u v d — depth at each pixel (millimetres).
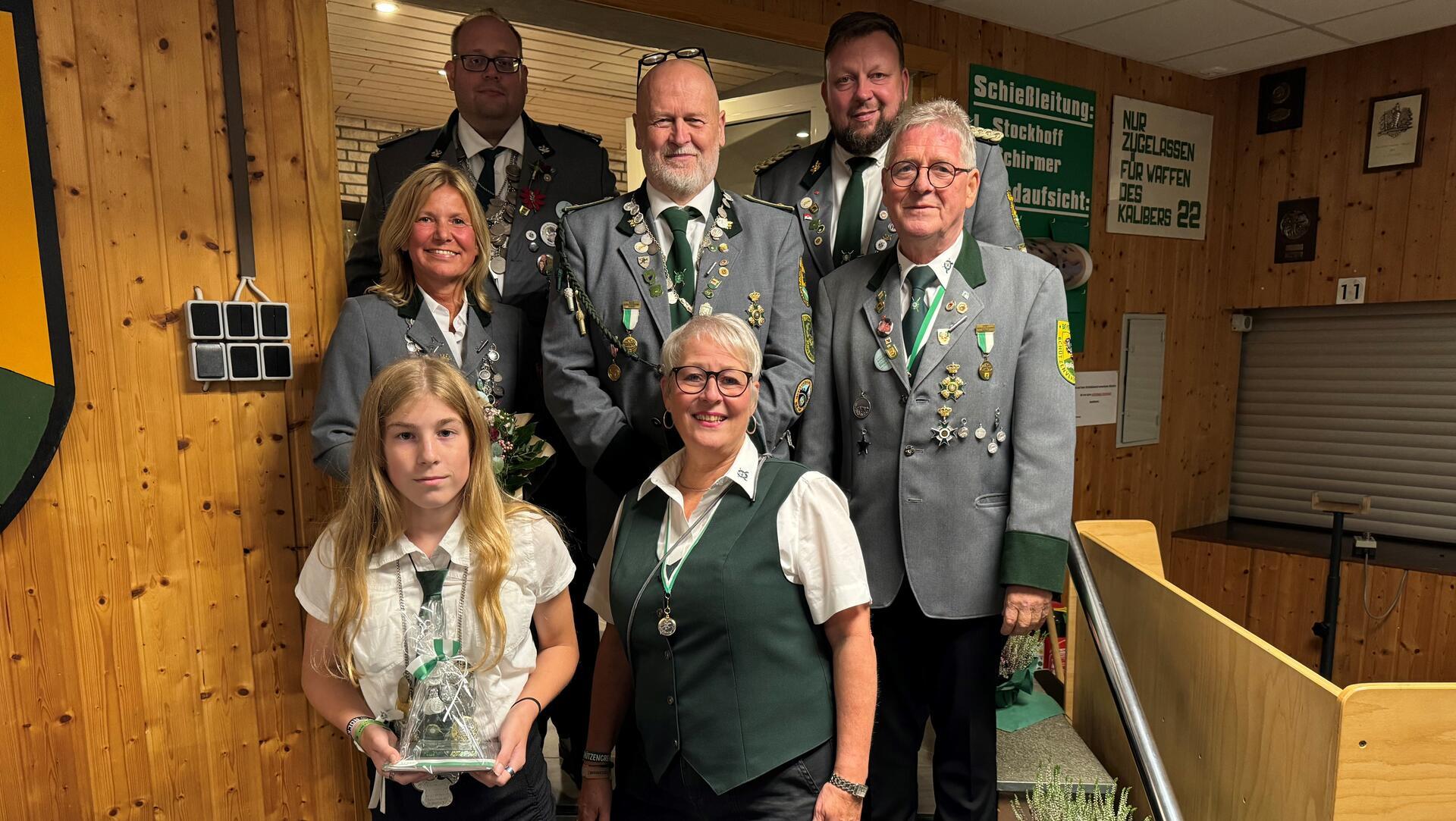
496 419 1745
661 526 1493
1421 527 4395
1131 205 4332
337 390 1770
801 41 3135
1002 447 1764
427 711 1338
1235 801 1882
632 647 1486
